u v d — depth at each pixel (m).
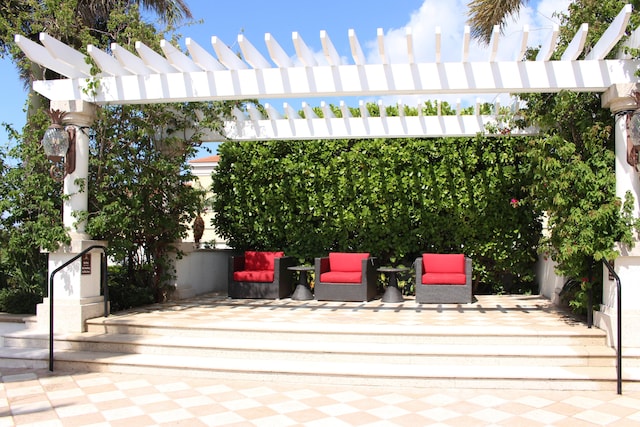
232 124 8.61
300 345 5.69
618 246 5.57
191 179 8.25
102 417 4.23
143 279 8.66
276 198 9.95
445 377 4.99
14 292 8.30
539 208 6.77
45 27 8.07
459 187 9.33
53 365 5.71
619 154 5.71
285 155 9.97
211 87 6.28
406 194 9.48
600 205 5.82
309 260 10.02
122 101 6.58
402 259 9.87
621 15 4.96
